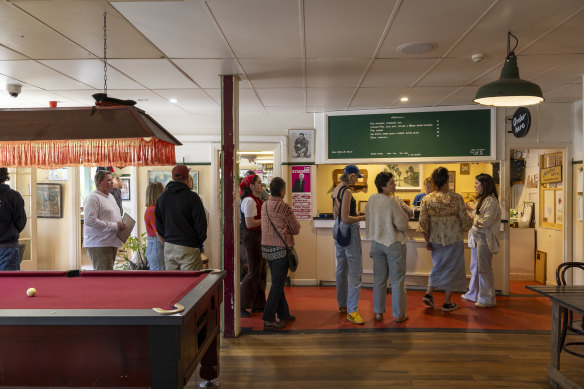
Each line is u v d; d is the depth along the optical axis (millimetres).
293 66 3883
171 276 2998
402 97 5281
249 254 4836
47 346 2162
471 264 5414
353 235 4469
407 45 3303
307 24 2857
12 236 4355
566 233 5703
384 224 4453
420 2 2518
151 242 4555
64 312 2061
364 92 4977
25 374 2184
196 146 6469
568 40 3193
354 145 6121
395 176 8062
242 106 5816
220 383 3148
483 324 4445
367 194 8039
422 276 5969
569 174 5699
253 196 4891
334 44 3275
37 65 3836
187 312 2064
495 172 7496
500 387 3055
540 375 3238
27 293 2424
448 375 3250
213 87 4730
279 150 6359
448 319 4621
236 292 4117
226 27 2908
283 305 4453
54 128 2648
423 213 4875
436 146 5910
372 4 2541
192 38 3135
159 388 2068
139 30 2959
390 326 4387
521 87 2961
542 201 6527
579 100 5500
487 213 4965
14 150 2926
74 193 6758
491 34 3066
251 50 3416
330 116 6180
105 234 4250
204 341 2611
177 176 3859
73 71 4051
